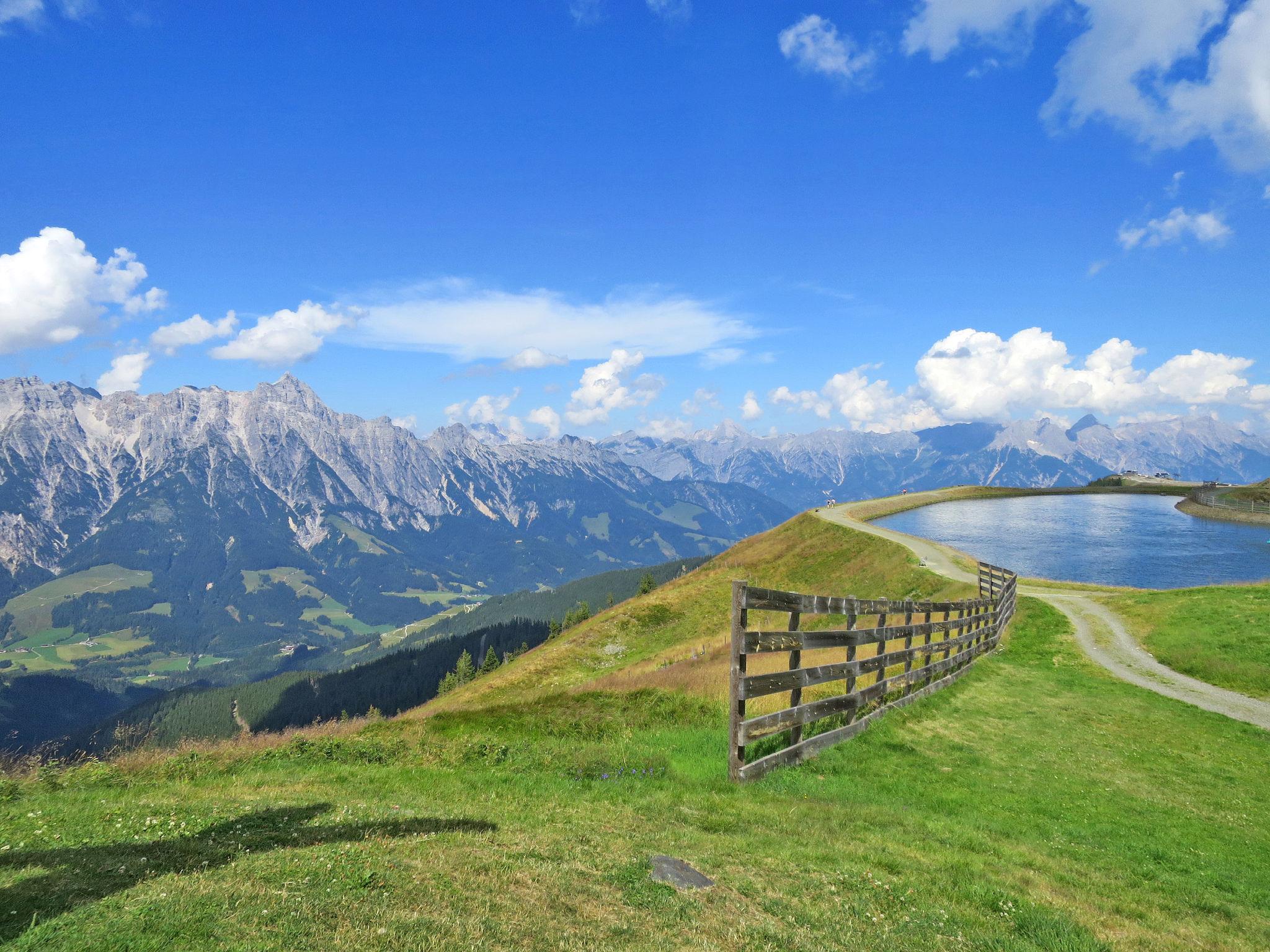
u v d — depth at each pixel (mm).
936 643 21766
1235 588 37000
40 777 11820
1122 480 172250
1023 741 16969
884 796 12562
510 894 6500
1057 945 6914
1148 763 15812
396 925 5398
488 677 67625
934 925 7074
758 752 13789
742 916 6812
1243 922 8375
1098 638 32719
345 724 17828
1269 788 14398
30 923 5129
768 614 64688
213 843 7531
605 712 18109
